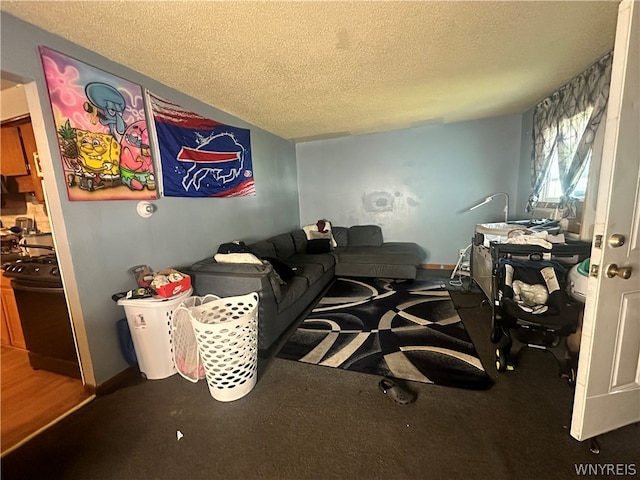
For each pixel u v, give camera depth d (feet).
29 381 6.52
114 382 6.36
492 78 8.33
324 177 16.49
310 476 4.09
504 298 6.35
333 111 10.88
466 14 5.24
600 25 5.71
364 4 4.84
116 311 6.55
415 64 7.22
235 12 4.90
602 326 4.14
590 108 7.80
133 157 6.95
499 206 13.93
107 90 6.32
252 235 12.35
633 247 4.09
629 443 4.41
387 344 7.61
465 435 4.66
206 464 4.35
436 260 15.35
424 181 14.89
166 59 6.43
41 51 5.16
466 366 6.53
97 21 5.00
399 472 4.09
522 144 12.92
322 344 7.74
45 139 5.30
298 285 9.37
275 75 7.50
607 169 3.80
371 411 5.28
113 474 4.23
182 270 8.02
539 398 5.45
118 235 6.61
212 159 9.82
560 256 6.84
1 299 7.71
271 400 5.67
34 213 8.22
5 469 4.34
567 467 4.06
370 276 13.23
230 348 5.49
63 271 5.77
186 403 5.69
